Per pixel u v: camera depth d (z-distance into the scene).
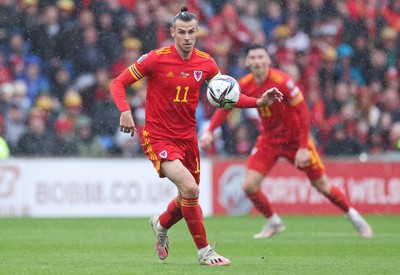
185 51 27.09
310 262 29.89
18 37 66.38
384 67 74.69
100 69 66.75
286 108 42.06
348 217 43.69
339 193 43.56
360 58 74.31
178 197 27.88
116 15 68.31
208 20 72.50
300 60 72.25
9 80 65.38
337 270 27.02
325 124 69.44
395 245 38.34
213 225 52.38
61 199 58.09
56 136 62.56
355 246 37.75
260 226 51.66
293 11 74.44
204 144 41.69
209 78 27.89
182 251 34.59
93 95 65.88
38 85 65.69
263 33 73.38
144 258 30.86
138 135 64.88
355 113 70.94
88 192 58.56
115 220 55.03
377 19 76.31
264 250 35.59
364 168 63.00
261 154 43.34
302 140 41.88
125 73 27.39
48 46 66.56
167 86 27.20
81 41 66.88
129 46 67.88
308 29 74.00
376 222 55.84
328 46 73.50
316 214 62.38
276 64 71.75
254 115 65.81
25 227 48.56
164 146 27.16
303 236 44.22
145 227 49.03
